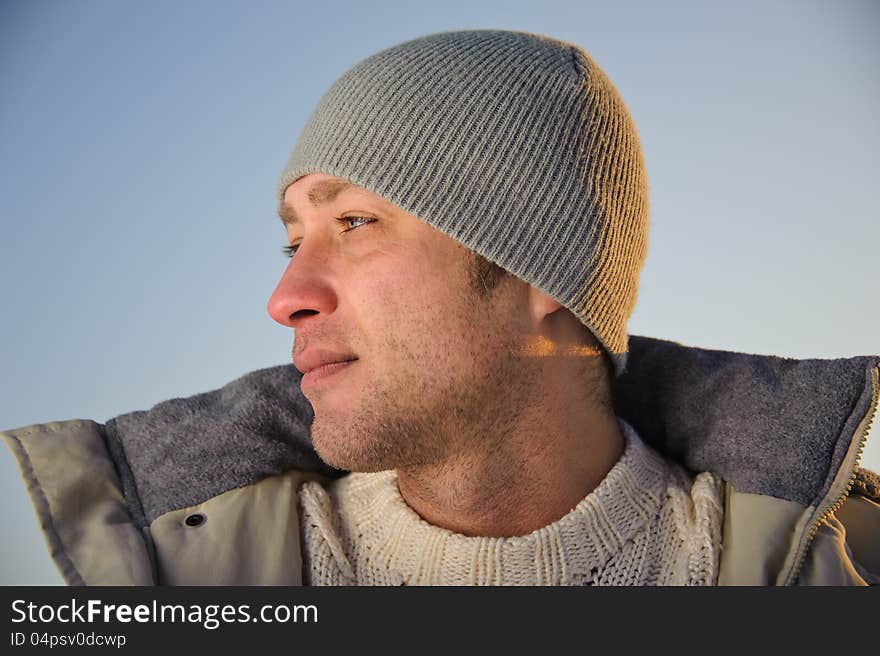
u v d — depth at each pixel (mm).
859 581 1129
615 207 1159
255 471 1238
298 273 1080
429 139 1061
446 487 1098
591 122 1143
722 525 1188
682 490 1222
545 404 1118
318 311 1078
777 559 1116
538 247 1077
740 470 1203
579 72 1162
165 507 1193
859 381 1195
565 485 1132
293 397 1324
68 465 1185
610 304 1167
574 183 1102
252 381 1350
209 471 1225
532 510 1118
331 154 1076
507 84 1093
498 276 1089
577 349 1174
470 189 1058
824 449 1173
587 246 1112
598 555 1108
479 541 1088
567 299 1102
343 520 1236
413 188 1049
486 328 1077
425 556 1107
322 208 1107
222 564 1139
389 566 1146
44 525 1122
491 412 1079
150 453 1249
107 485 1201
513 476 1102
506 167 1066
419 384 1050
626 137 1215
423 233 1065
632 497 1156
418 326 1050
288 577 1147
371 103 1078
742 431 1227
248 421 1274
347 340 1064
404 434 1052
